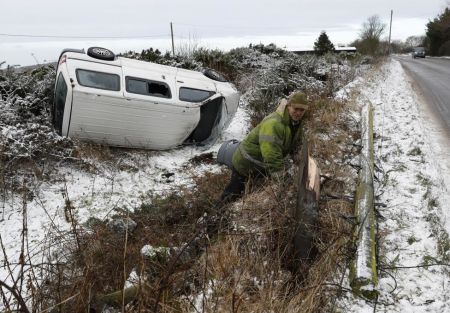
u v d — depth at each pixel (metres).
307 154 3.91
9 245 4.88
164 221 5.19
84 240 4.20
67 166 6.73
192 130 7.62
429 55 65.19
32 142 6.42
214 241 3.96
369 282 3.23
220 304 3.12
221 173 6.93
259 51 17.58
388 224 4.23
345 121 7.84
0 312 3.13
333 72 13.97
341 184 4.92
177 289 3.39
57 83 6.94
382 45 44.22
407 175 5.46
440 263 3.55
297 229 3.59
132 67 7.16
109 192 6.23
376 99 11.46
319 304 3.15
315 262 3.51
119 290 3.42
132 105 6.89
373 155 5.93
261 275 3.42
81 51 7.18
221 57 15.06
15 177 6.10
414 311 3.08
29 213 5.57
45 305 3.17
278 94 10.48
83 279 3.31
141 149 7.52
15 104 7.28
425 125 8.77
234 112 8.20
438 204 4.61
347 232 3.83
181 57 14.20
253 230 3.91
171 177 6.88
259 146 4.38
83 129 6.82
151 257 3.77
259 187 4.53
